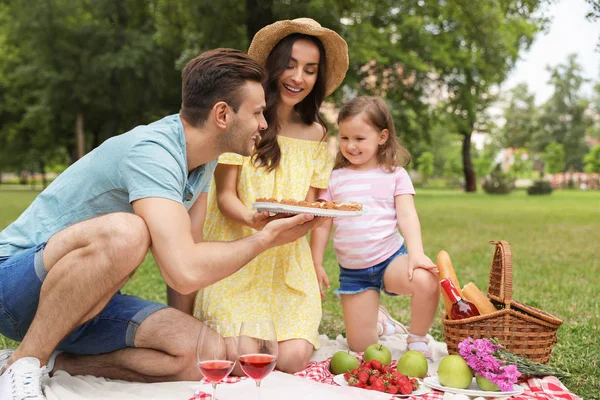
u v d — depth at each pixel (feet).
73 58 87.25
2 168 141.18
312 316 11.61
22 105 117.70
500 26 60.18
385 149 12.98
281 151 12.43
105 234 8.52
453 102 75.87
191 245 8.86
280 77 12.19
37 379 8.48
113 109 92.02
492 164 233.96
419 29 66.13
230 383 9.78
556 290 20.71
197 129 9.51
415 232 12.44
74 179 9.64
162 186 8.94
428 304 12.02
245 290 11.76
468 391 9.61
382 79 70.33
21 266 9.06
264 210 10.69
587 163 226.38
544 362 10.76
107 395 9.10
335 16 47.09
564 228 45.83
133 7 77.25
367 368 10.22
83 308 8.70
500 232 42.29
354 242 12.60
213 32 51.67
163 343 9.61
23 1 87.35
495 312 10.48
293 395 9.04
